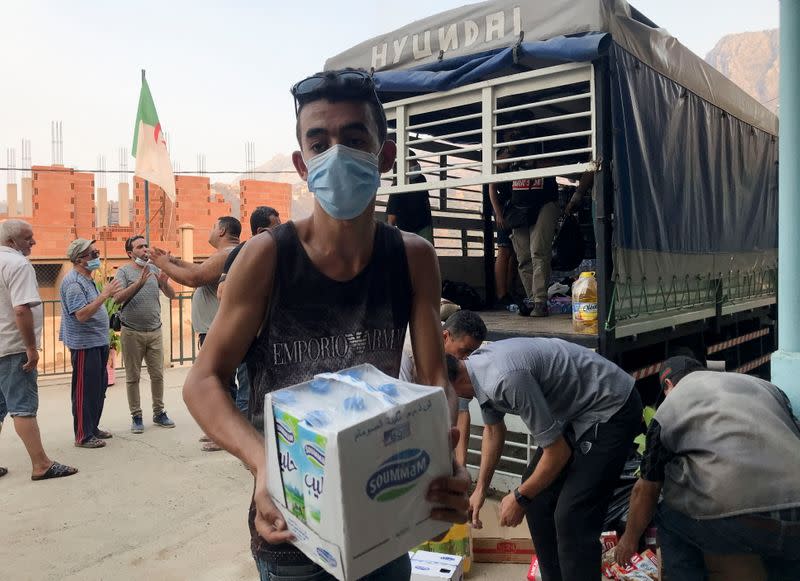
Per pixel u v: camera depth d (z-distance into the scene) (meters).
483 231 7.06
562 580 2.71
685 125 4.99
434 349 1.54
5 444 5.59
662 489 2.60
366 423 1.04
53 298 15.62
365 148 1.34
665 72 4.65
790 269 2.90
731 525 2.30
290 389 1.21
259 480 1.22
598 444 2.70
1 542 3.64
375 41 4.84
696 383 2.52
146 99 8.33
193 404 1.31
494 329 4.26
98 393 5.50
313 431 1.05
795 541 2.23
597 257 3.78
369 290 1.42
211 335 1.36
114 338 7.97
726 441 2.33
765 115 7.13
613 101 3.85
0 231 4.68
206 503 4.19
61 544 3.60
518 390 2.56
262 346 1.41
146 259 5.87
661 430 2.49
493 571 3.31
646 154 4.28
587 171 3.82
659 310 4.54
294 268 1.36
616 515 3.39
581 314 3.96
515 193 5.19
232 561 3.39
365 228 1.38
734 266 6.15
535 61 4.35
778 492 2.25
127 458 5.15
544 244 5.06
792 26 2.85
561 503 2.70
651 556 3.22
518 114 5.59
